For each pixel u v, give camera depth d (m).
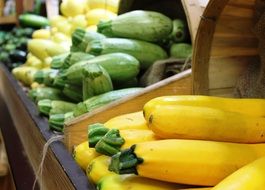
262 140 0.60
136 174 0.54
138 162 0.52
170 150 0.52
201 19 0.70
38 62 1.66
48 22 2.37
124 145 0.61
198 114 0.57
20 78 1.70
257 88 0.75
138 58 1.08
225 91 0.79
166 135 0.58
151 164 0.52
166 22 1.13
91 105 0.91
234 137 0.58
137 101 0.88
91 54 1.07
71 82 1.04
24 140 1.30
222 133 0.58
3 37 2.91
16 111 1.55
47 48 1.57
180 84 0.90
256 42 0.79
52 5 2.38
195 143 0.54
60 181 0.72
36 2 2.90
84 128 0.84
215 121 0.57
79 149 0.71
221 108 0.63
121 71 0.99
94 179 0.61
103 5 1.65
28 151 1.20
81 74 1.00
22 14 2.93
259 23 0.71
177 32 1.15
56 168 0.76
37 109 1.14
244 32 0.76
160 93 0.89
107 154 0.61
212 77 0.78
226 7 0.68
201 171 0.53
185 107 0.58
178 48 1.12
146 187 0.54
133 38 1.12
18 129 1.50
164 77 1.04
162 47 1.18
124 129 0.68
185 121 0.57
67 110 1.07
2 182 1.39
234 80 0.80
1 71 2.35
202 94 0.76
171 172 0.52
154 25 1.11
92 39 1.12
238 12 0.71
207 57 0.76
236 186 0.47
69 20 1.75
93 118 0.85
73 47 1.18
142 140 0.61
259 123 0.60
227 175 0.53
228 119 0.58
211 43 0.74
